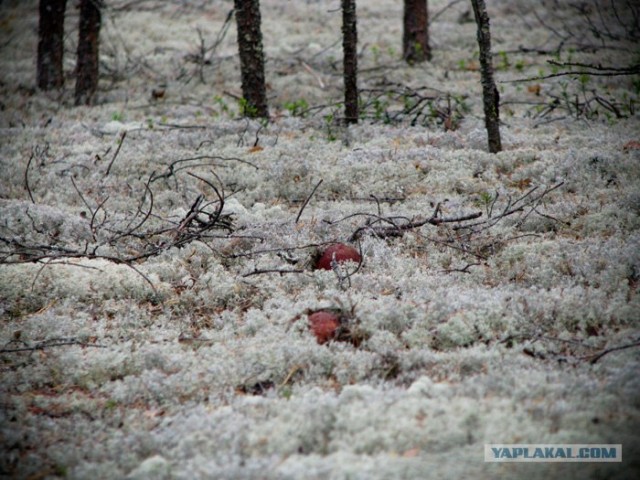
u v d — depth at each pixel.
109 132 13.24
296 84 17.06
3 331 6.46
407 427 4.51
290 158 11.15
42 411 5.35
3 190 10.24
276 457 4.40
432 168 10.39
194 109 15.27
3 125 14.25
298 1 26.20
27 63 19.94
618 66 16.56
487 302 6.43
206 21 24.67
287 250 7.89
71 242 8.39
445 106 14.27
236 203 9.62
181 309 7.07
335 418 4.77
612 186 9.34
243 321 6.67
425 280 7.15
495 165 10.43
